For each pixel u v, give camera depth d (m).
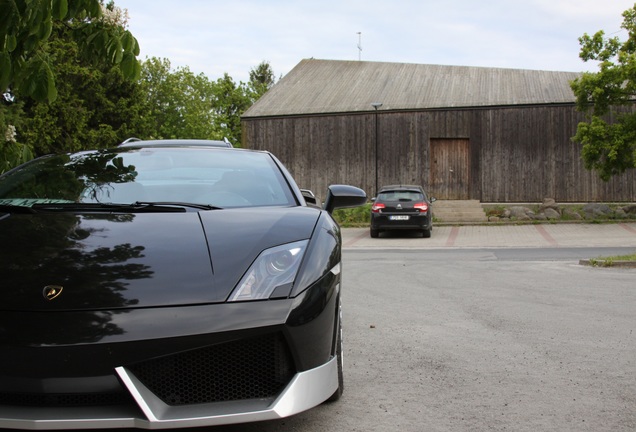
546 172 26.17
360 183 28.48
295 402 2.53
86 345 2.32
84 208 3.15
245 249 2.73
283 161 29.52
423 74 31.78
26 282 2.47
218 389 2.49
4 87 4.41
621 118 20.84
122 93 33.38
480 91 28.47
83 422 2.29
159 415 2.34
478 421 3.13
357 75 32.69
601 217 24.03
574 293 7.20
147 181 3.60
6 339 2.32
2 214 3.09
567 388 3.66
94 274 2.51
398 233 20.92
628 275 8.91
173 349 2.38
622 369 4.05
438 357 4.37
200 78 55.97
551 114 26.09
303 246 2.83
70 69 29.69
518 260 11.59
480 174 26.95
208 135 53.59
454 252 13.92
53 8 4.22
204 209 3.20
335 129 28.80
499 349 4.57
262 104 30.80
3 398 2.39
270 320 2.50
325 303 2.72
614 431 3.00
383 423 3.09
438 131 27.39
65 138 29.58
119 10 4.82
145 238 2.77
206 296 2.49
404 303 6.61
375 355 4.43
